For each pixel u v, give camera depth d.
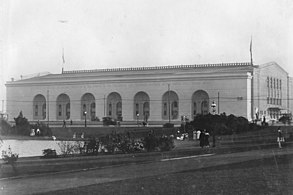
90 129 56.50
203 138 32.62
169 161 20.95
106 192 11.26
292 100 92.62
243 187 11.98
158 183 12.77
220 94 79.88
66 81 87.94
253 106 79.44
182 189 11.73
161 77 83.81
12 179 14.16
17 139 37.84
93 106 87.94
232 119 50.72
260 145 33.34
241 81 78.25
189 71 82.88
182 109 82.62
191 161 20.70
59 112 88.75
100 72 89.88
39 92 88.38
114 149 25.69
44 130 46.94
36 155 25.73
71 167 17.86
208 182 12.84
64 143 29.89
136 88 85.56
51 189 11.85
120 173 15.70
